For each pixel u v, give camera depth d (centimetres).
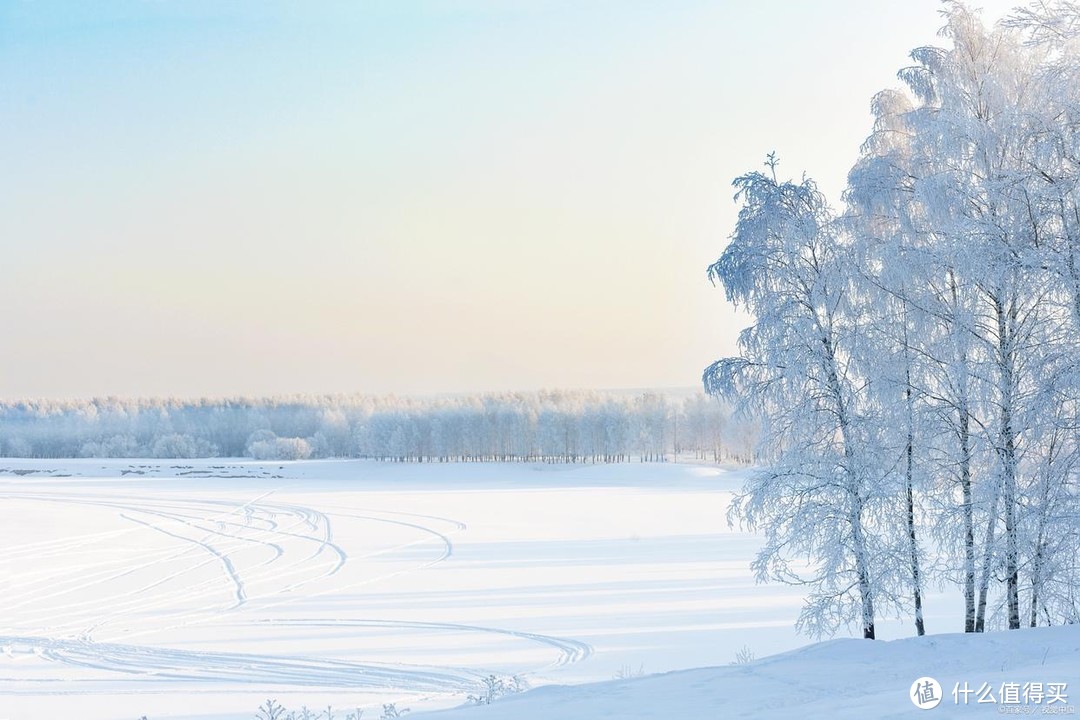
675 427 16562
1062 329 1803
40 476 13275
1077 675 1045
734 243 1994
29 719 1875
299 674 2280
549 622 2948
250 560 4741
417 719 1200
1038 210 1803
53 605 3509
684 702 1166
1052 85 1770
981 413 1914
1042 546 1812
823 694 1166
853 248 1961
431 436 16125
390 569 4334
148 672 2352
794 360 1914
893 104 2131
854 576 1938
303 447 17975
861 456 1925
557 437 15300
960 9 2034
